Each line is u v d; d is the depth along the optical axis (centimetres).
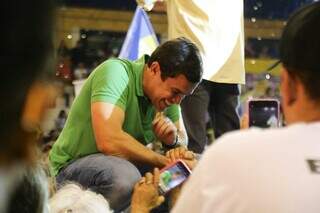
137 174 283
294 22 146
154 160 285
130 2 716
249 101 274
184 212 140
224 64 349
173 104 303
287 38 146
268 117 272
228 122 359
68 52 652
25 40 91
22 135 90
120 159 286
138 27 393
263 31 636
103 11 714
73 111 305
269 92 534
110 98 292
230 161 137
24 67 91
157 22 590
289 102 148
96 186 283
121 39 710
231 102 358
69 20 697
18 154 90
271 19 638
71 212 229
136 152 286
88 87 303
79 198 233
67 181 267
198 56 295
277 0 631
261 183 133
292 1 600
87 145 300
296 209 130
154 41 394
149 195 263
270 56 628
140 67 304
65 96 477
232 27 351
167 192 274
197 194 139
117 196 281
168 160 284
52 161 303
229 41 350
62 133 307
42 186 168
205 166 140
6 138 89
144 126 311
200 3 344
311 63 142
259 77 597
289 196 131
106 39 702
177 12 345
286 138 138
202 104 346
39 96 93
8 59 90
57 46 100
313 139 138
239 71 354
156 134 306
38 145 128
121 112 293
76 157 301
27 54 91
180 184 269
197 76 294
